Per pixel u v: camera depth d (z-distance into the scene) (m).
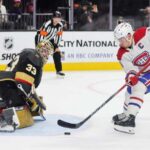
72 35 12.47
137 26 14.49
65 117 6.71
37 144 5.26
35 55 5.70
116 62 12.88
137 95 5.79
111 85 10.12
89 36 12.61
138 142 5.45
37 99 5.76
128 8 14.48
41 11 13.56
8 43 11.95
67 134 5.70
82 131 5.90
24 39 12.08
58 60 11.08
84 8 13.76
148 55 5.80
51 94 8.91
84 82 10.52
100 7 13.95
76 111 7.26
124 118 5.88
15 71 5.72
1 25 12.43
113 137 5.65
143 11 14.51
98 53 12.73
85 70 12.63
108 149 5.14
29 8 13.23
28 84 5.62
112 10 13.95
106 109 7.46
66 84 10.21
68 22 13.47
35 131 5.80
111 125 6.27
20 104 5.87
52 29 10.85
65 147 5.18
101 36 12.71
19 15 12.65
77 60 12.57
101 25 13.93
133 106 5.79
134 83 5.75
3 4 12.98
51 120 6.46
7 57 11.98
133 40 5.77
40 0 13.52
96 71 12.48
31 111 6.06
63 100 8.27
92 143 5.37
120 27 5.72
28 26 12.73
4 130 5.73
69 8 13.42
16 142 5.32
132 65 5.80
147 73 5.84
